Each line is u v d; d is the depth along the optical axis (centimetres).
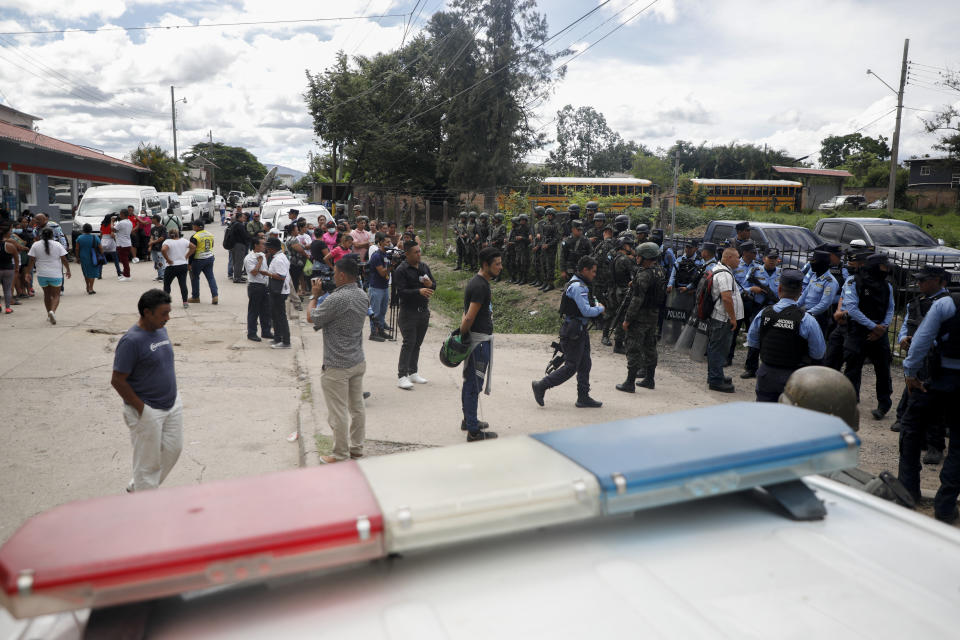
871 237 1305
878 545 153
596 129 9044
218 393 779
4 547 114
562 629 120
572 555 143
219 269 1980
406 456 159
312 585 130
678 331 1030
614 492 143
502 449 163
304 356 943
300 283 1378
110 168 3275
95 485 520
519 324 1341
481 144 3344
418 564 138
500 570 137
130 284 1628
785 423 176
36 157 2425
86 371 844
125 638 114
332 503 132
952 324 434
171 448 445
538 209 1739
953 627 124
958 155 4000
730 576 138
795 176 5791
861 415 712
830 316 821
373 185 4369
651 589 132
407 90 4059
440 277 1903
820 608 128
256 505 131
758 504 170
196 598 126
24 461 564
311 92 4256
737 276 898
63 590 107
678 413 189
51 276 1104
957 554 150
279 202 2566
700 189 4138
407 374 783
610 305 1030
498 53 3153
